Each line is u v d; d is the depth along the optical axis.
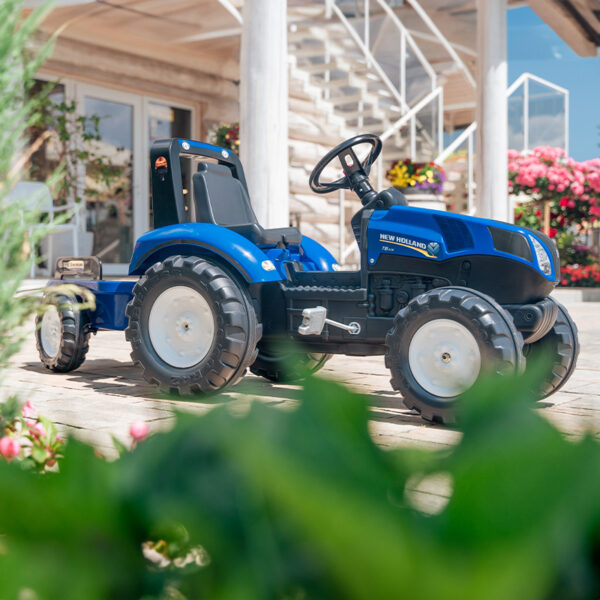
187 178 11.22
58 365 4.25
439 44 12.15
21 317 1.01
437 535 0.25
